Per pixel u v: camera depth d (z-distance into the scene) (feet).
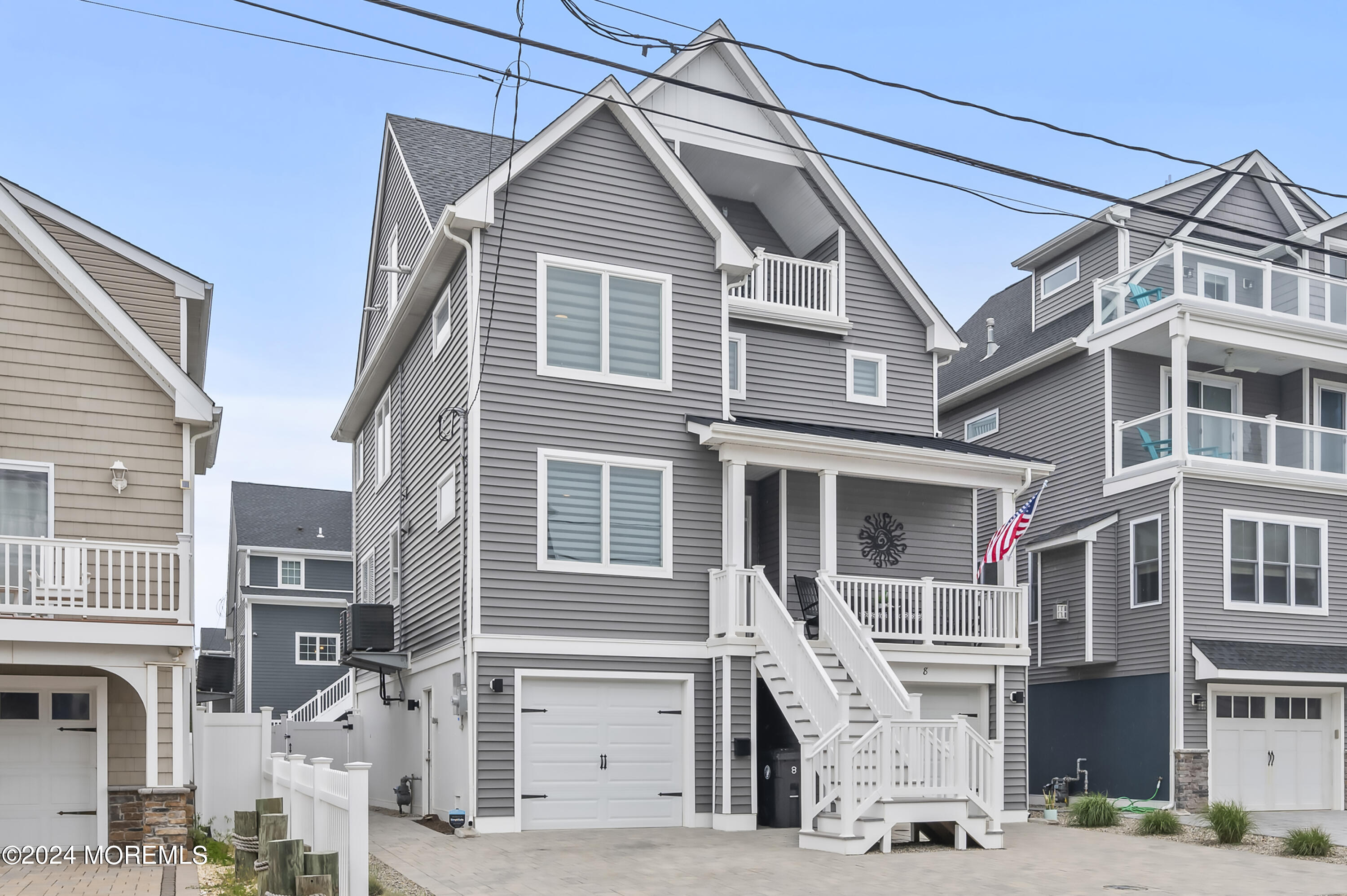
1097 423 80.33
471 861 45.42
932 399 72.54
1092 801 60.08
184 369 58.54
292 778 45.62
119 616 47.29
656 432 59.62
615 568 57.57
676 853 47.29
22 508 49.14
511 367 57.00
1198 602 72.23
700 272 62.13
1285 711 74.13
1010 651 62.90
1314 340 78.43
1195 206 86.43
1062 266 91.20
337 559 134.92
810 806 49.75
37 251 50.44
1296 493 76.48
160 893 39.63
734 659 57.57
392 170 77.46
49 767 49.29
